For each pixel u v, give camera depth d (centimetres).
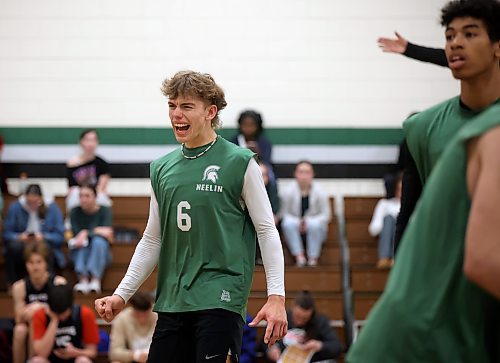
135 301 1035
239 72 1482
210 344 525
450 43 430
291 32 1488
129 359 1035
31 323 1051
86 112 1480
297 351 1060
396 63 1482
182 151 563
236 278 541
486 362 325
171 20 1488
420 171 475
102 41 1488
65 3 1488
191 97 549
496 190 302
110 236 1278
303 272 1276
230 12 1488
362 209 1390
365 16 1486
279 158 1473
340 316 1239
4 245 1286
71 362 1025
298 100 1482
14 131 1476
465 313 321
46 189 1473
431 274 323
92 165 1379
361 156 1477
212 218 544
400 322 320
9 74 1480
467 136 317
